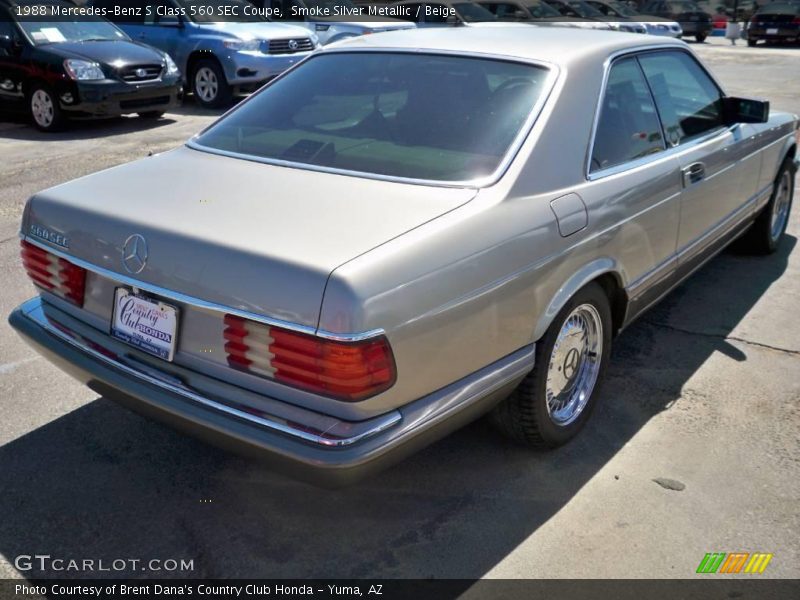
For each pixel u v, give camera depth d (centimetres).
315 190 281
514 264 272
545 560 275
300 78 362
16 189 730
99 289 278
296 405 240
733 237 492
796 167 571
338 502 304
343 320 224
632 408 372
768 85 1497
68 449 332
